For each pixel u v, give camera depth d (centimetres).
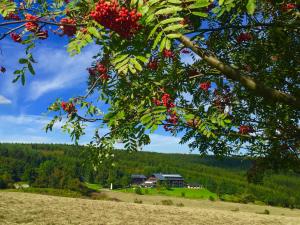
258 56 711
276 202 11512
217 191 13762
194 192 14412
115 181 13475
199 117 530
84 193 11350
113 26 348
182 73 618
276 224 4781
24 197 5081
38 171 12662
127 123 530
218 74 614
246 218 5222
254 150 818
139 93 545
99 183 13300
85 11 402
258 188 12500
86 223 3644
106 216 4212
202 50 439
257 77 709
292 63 714
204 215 5172
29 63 412
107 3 340
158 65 583
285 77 725
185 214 5106
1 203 4259
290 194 11412
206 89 686
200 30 455
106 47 367
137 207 5416
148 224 3950
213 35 654
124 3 360
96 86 665
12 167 13162
